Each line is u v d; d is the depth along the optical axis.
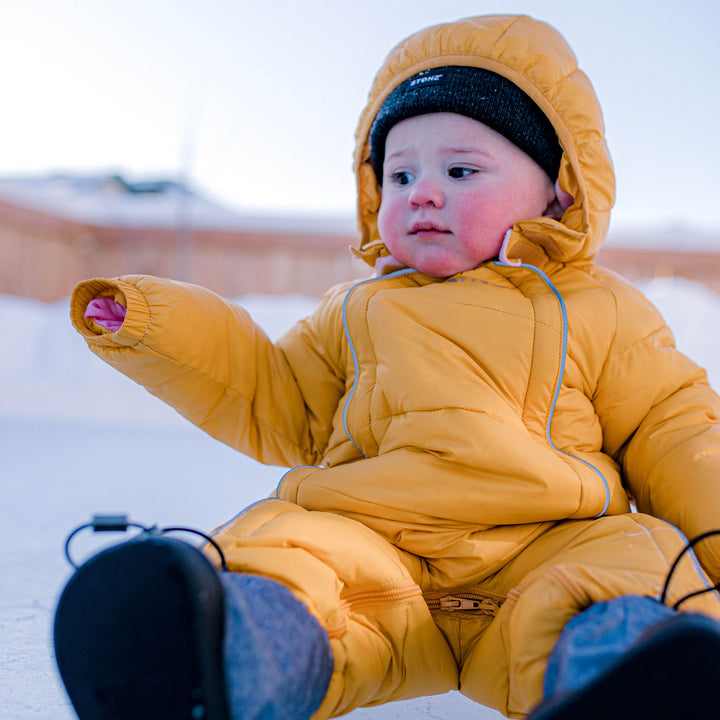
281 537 0.78
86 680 0.60
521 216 1.12
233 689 0.59
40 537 1.54
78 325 1.06
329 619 0.72
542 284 1.10
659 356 1.07
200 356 1.09
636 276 4.36
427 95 1.10
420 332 1.03
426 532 0.91
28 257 4.74
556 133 1.13
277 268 4.87
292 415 1.17
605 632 0.64
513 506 0.90
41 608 1.12
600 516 0.95
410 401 0.97
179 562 0.58
